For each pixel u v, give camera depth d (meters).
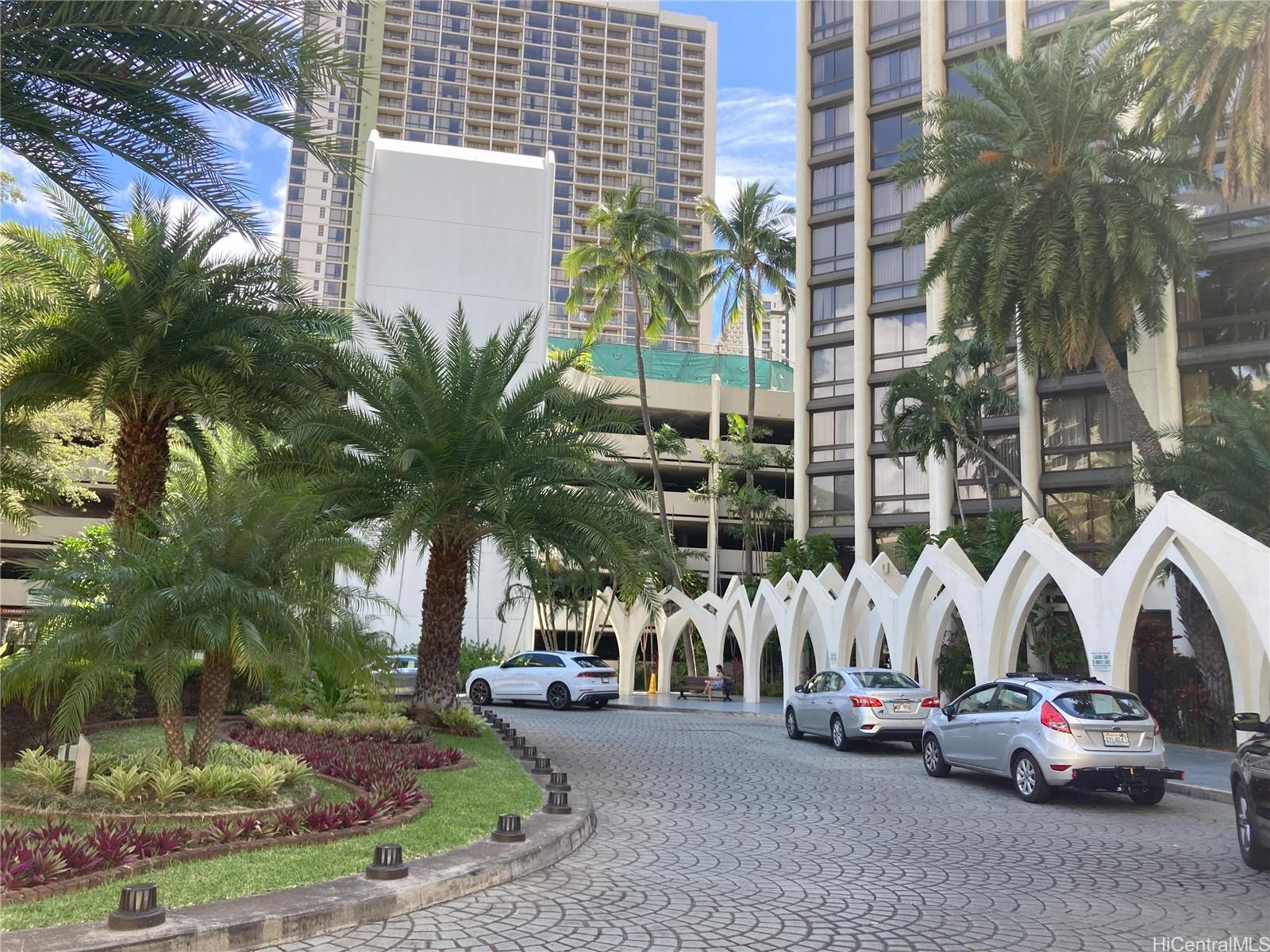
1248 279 27.92
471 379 15.48
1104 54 22.33
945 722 13.41
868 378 38.81
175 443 20.62
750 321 42.62
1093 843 8.91
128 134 9.43
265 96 9.19
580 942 5.44
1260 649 15.45
